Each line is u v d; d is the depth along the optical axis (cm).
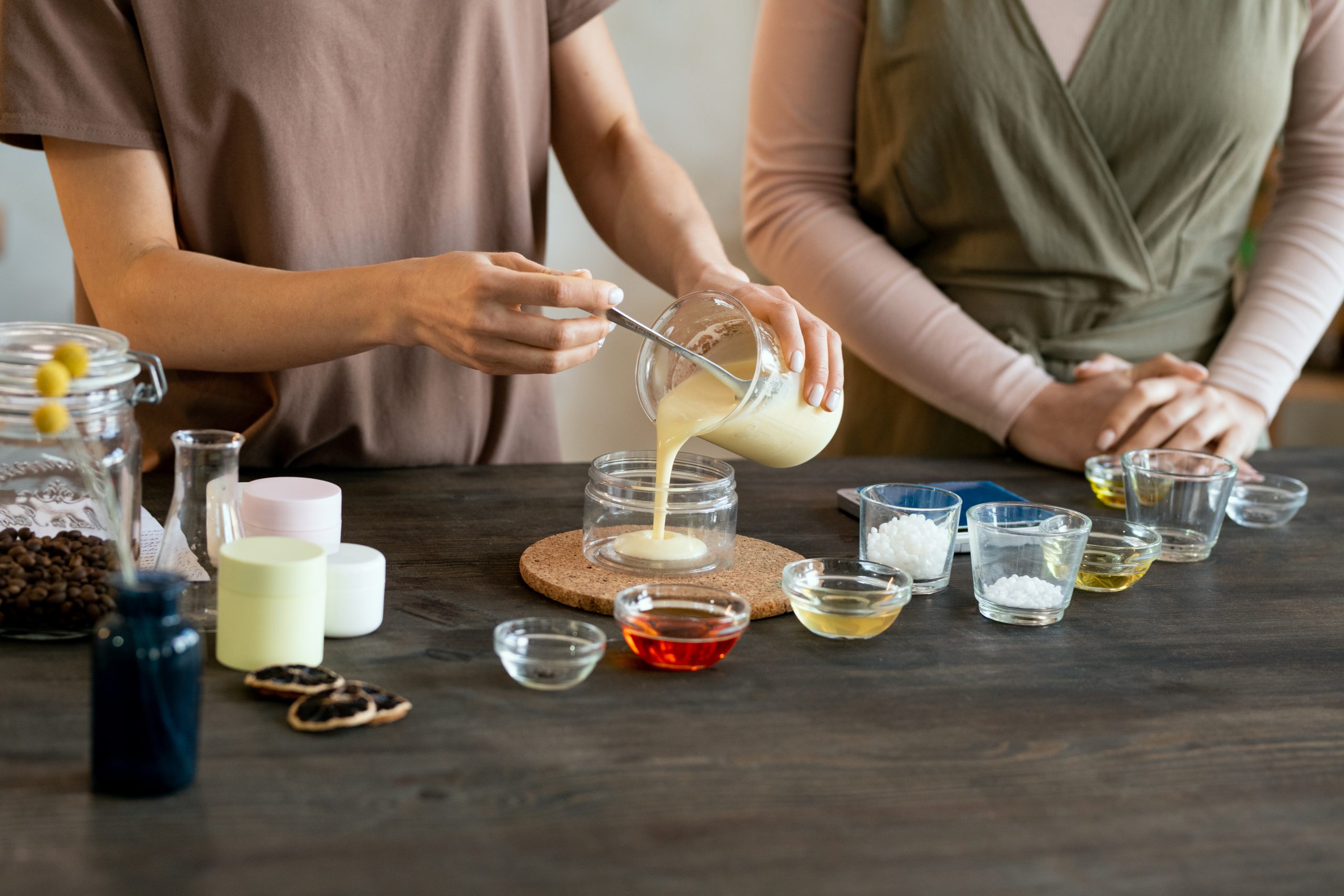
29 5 129
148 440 156
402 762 78
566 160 181
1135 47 176
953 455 183
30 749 77
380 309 121
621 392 316
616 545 119
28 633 94
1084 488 165
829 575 110
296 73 141
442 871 66
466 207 160
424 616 106
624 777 78
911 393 200
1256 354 182
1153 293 190
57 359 85
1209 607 119
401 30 148
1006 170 181
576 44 174
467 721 85
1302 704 96
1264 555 138
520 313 113
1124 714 92
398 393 160
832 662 100
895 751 84
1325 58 188
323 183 147
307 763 77
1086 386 174
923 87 178
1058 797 78
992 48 175
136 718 71
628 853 69
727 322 121
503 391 170
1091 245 184
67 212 140
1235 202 190
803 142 192
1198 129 180
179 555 99
